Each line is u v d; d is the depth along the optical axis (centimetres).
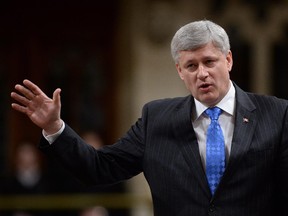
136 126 1129
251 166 1054
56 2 2883
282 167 1062
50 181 2433
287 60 2952
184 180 1066
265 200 1059
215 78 1048
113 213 2405
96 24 2898
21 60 2861
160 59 2855
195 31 1043
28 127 2853
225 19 2902
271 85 2956
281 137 1068
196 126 1088
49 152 1096
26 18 2866
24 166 2428
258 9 2928
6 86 2855
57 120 1092
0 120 2845
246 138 1061
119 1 2895
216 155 1064
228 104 1082
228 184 1051
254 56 2944
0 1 2856
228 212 1047
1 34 2861
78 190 2405
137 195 2398
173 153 1082
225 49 1052
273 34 2941
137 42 2859
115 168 1116
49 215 2381
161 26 2839
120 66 2888
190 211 1057
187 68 1054
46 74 2877
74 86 2877
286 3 2938
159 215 1084
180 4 2853
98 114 2883
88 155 1099
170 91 2856
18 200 2389
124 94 2881
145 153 1100
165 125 1100
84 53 2894
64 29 2888
